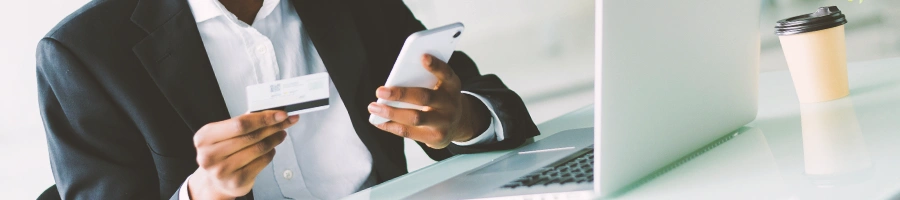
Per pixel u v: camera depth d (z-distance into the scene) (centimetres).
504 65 466
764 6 372
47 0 345
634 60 74
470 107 131
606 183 74
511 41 462
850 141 85
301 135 148
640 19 74
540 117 441
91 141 126
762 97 135
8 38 346
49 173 367
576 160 97
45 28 350
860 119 97
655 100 79
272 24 148
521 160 110
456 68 164
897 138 81
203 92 131
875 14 348
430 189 100
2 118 360
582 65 455
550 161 101
